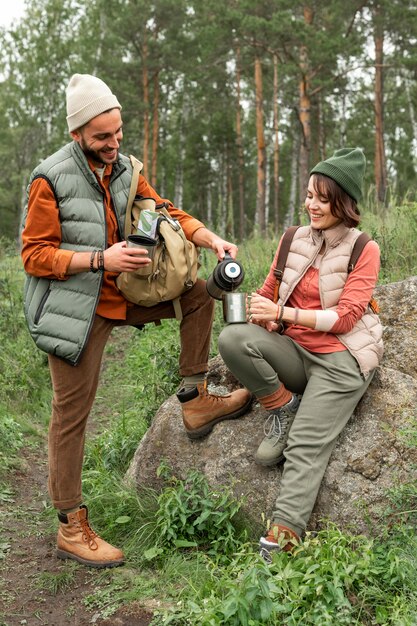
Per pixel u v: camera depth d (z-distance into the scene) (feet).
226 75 104.17
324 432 9.89
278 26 60.03
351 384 9.98
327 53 61.41
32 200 9.74
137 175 10.41
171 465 11.62
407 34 76.95
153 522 11.03
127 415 16.49
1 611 9.37
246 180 150.82
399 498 9.72
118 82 94.73
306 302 10.53
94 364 10.21
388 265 18.53
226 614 7.99
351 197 10.09
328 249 10.43
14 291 26.94
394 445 10.31
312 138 114.01
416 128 103.91
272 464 10.59
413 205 21.47
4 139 110.52
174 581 9.78
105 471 13.33
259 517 10.64
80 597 9.68
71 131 9.75
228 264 10.20
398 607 8.29
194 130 125.70
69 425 10.25
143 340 23.45
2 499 13.02
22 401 18.80
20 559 10.81
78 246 9.86
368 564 8.78
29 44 99.96
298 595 8.43
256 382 10.25
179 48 93.76
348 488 10.10
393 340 12.21
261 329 10.32
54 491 10.48
